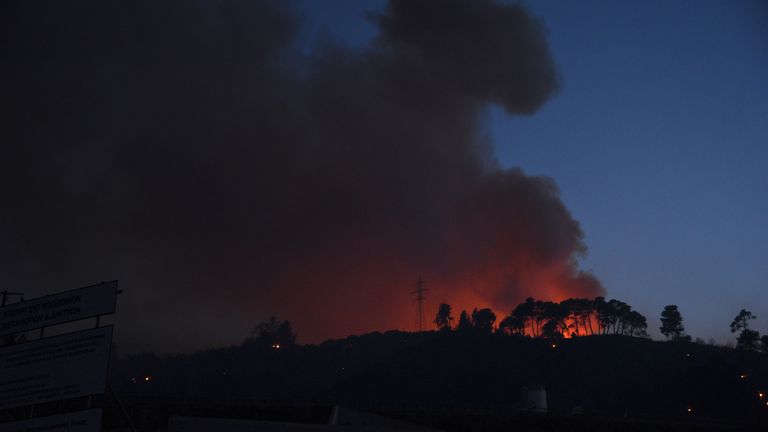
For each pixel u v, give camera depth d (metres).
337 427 21.06
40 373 14.60
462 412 49.25
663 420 50.75
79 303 14.87
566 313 125.50
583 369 98.56
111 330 14.49
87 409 14.14
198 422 20.92
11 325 15.21
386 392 102.31
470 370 105.00
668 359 96.19
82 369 14.38
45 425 14.30
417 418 45.75
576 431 44.34
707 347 101.62
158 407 44.59
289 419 44.00
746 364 87.50
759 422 50.16
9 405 14.52
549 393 90.12
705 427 46.00
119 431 24.33
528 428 44.50
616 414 53.69
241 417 44.59
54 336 14.73
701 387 73.81
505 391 92.38
